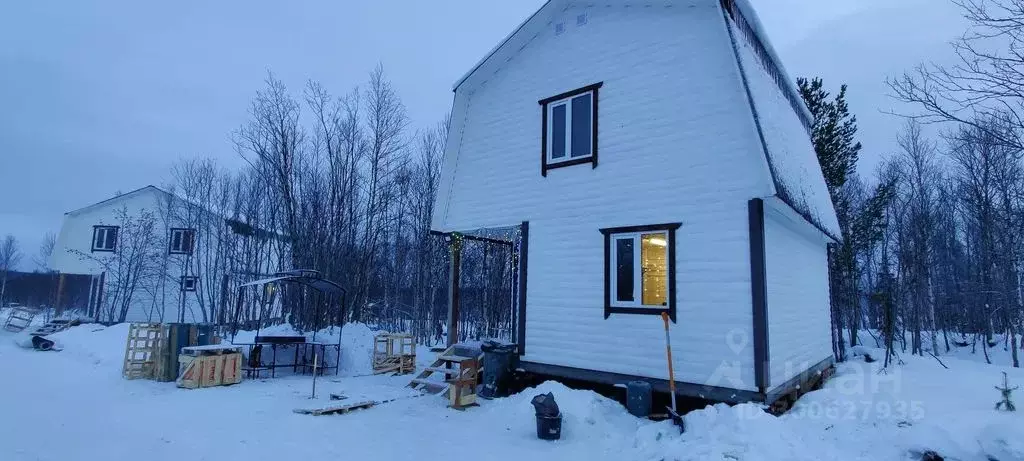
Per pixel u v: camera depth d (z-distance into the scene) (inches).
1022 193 593.9
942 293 941.2
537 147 419.2
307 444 266.4
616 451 266.7
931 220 981.2
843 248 739.4
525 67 439.8
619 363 349.7
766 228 320.8
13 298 1387.8
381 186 1008.9
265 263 1035.3
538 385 370.0
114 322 973.2
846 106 724.7
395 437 285.6
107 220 1106.7
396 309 1048.8
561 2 414.0
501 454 260.1
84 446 256.7
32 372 495.2
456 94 474.9
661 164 350.9
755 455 223.9
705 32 348.2
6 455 238.4
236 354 462.6
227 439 271.9
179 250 1089.4
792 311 371.9
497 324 965.2
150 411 337.7
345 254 868.6
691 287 326.0
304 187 952.3
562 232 392.8
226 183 1247.5
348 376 524.7
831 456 224.1
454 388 362.3
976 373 439.8
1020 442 202.2
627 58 380.5
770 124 340.8
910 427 236.5
